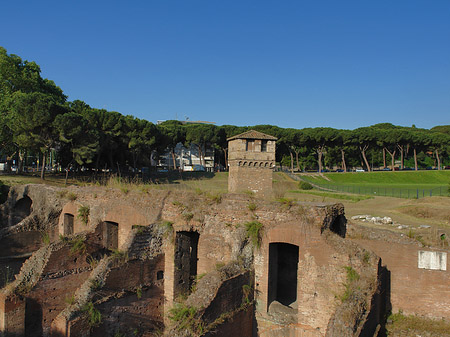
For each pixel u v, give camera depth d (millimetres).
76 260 18094
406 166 127438
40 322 16172
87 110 56000
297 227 14461
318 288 13953
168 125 83688
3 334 14703
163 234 16781
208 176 71250
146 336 15836
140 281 15656
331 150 107125
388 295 17281
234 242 15094
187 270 17234
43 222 24828
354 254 13469
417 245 16906
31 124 43250
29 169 74750
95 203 21922
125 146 62469
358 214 36094
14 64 52000
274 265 15812
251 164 27016
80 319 13008
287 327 14438
